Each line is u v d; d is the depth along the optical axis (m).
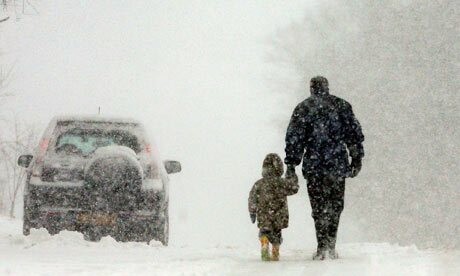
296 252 28.20
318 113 25.19
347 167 25.03
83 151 31.56
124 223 30.53
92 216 30.20
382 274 17.30
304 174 25.08
